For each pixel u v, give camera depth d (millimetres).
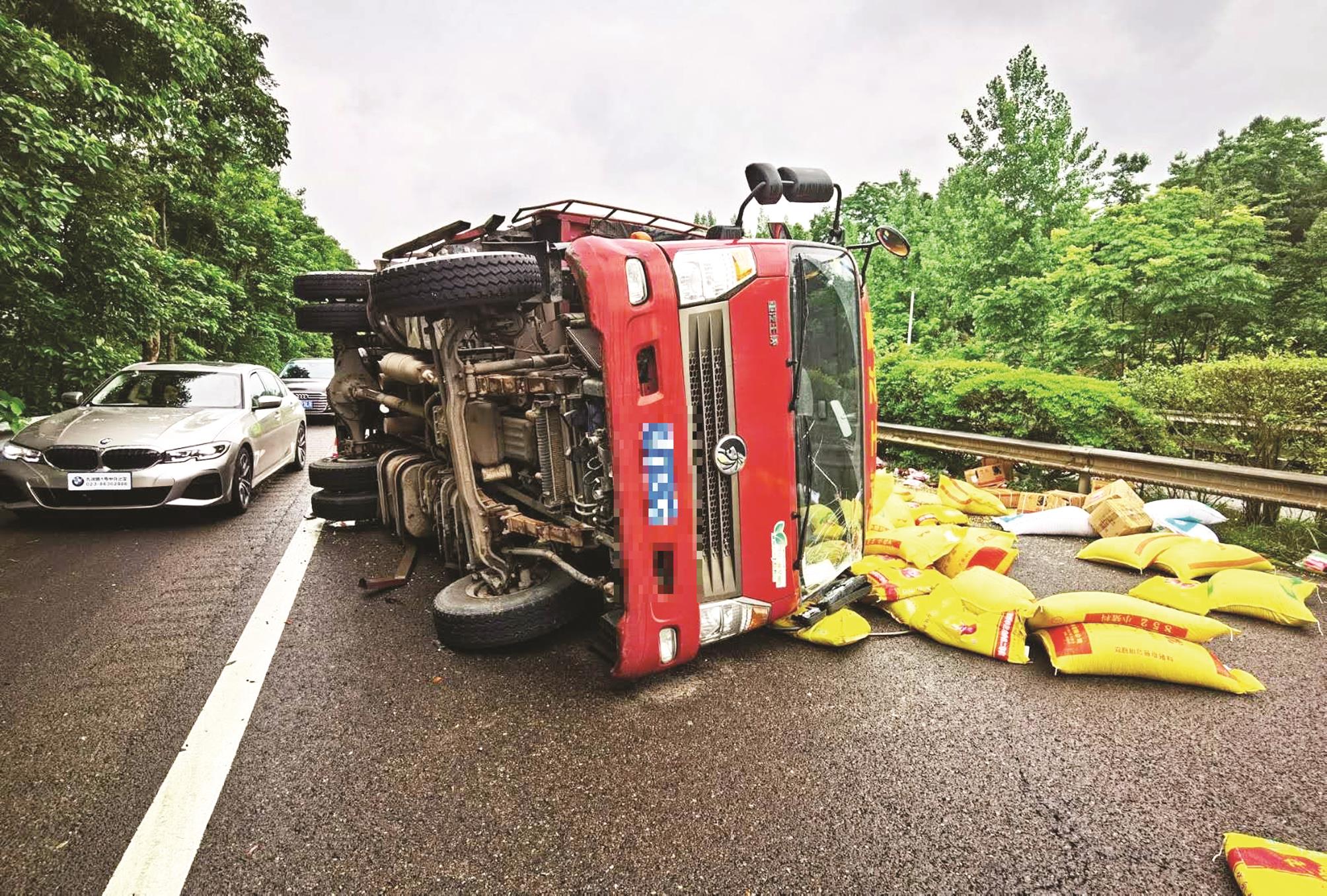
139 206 11375
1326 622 4074
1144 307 12234
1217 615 4191
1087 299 12320
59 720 2951
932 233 19594
